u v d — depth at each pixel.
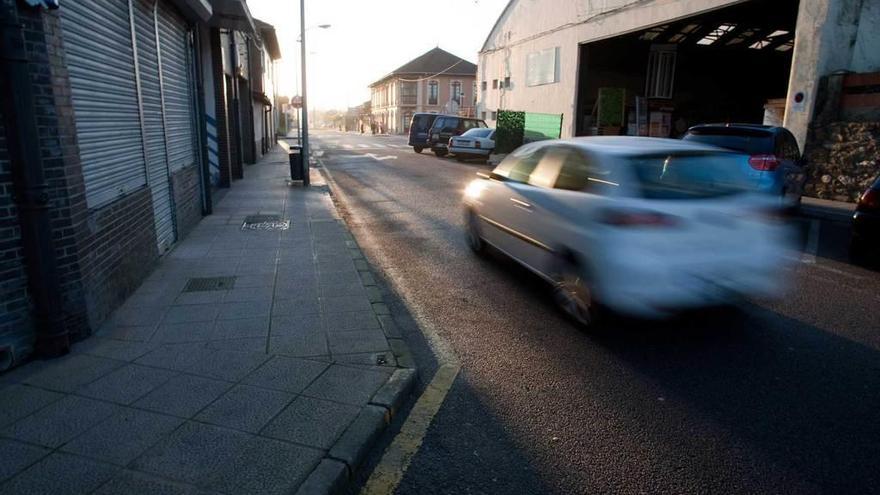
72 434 2.99
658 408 3.55
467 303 5.53
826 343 4.55
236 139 16.03
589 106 27.23
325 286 5.73
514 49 27.75
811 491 2.76
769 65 29.30
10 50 3.44
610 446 3.14
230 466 2.75
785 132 9.77
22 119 3.54
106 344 4.17
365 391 3.53
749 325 4.93
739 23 22.30
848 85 11.85
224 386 3.56
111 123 5.05
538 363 4.19
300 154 15.02
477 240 7.29
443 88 67.94
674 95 28.03
